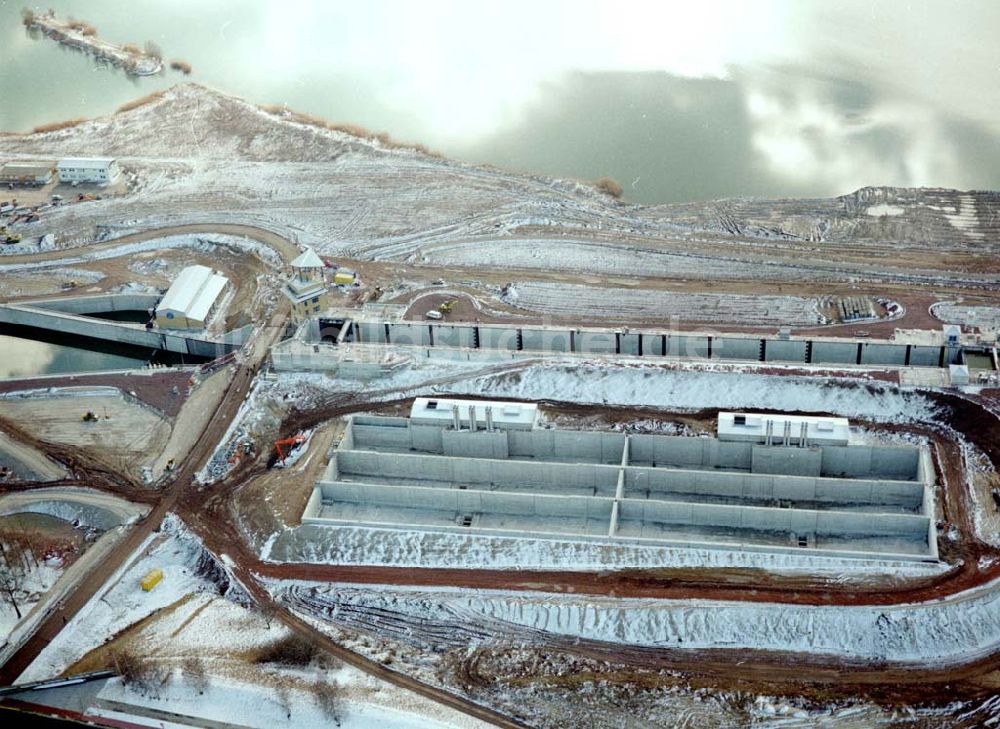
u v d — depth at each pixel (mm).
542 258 140750
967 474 100375
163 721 82875
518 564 95250
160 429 115750
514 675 85375
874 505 100562
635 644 87312
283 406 116812
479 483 107438
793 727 79938
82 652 89875
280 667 86500
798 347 118375
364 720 81875
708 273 135000
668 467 107688
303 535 99688
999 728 78562
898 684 82500
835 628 86625
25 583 97438
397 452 111500
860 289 129500
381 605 92625
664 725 80750
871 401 109312
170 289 134250
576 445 109062
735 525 99125
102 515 104875
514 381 116812
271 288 137625
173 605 94188
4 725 84000
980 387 108188
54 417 118500
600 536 96438
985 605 86750
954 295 126875
